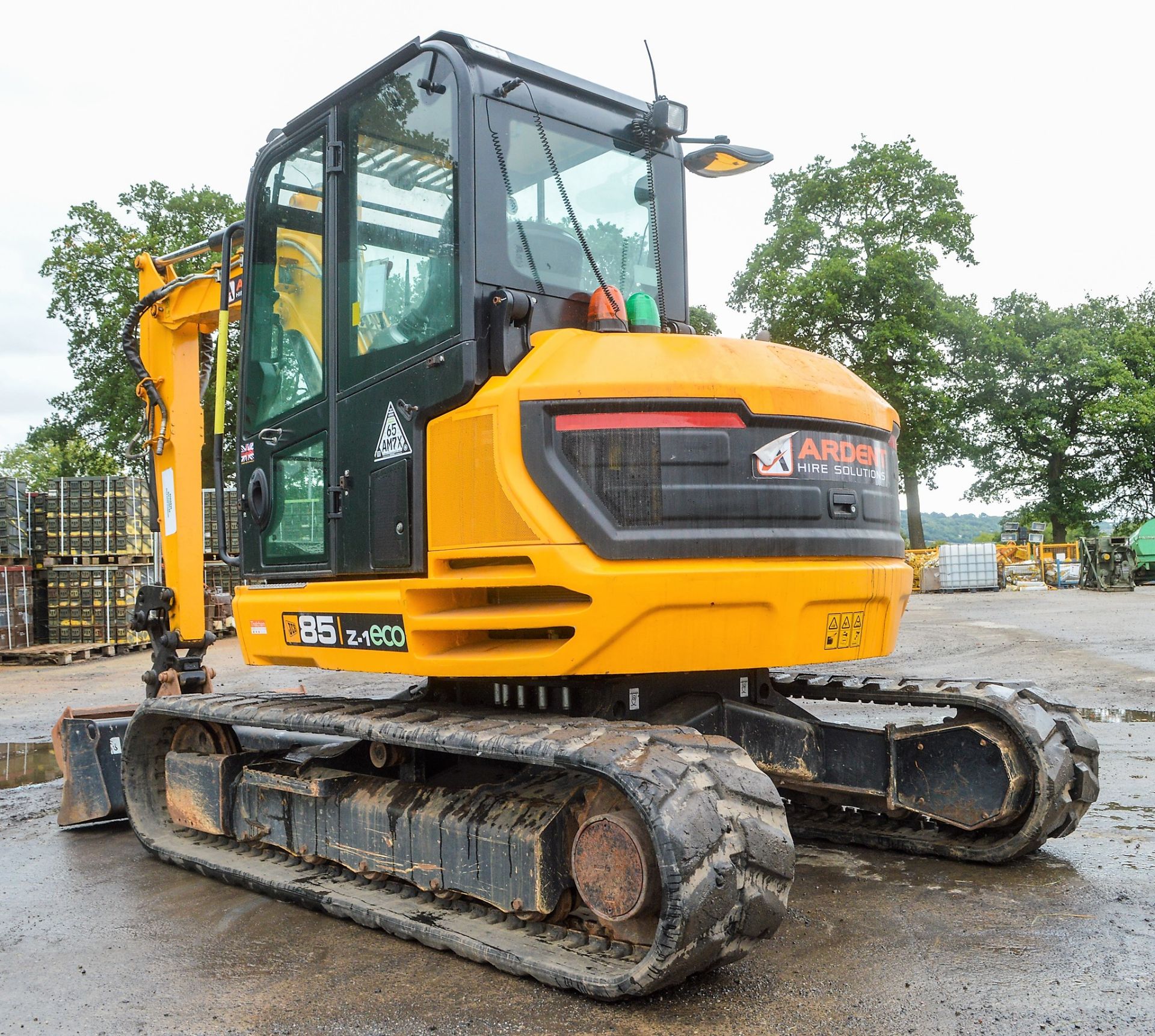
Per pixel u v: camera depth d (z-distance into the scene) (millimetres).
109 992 3490
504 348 3662
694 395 3564
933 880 4410
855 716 8984
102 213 34688
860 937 3717
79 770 5977
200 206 35812
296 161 4711
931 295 41281
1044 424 48875
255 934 4039
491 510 3609
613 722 3504
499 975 3477
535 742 3291
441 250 3834
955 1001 3121
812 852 4922
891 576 4094
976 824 4543
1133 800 5766
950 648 14000
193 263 33656
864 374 40875
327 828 4352
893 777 4750
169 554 6352
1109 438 50656
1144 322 54625
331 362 4359
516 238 3877
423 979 3479
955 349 47906
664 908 2906
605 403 3525
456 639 3979
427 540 3887
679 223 4688
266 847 4863
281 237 4801
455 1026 3090
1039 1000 3102
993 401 49656
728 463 3607
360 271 4254
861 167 43250
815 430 3822
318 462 4453
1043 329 51281
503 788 3748
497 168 3852
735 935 3066
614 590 3406
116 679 13523
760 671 4637
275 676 12977
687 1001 3186
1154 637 14789
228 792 4938
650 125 4387
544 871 3422
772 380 3711
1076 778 4535
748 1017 3057
